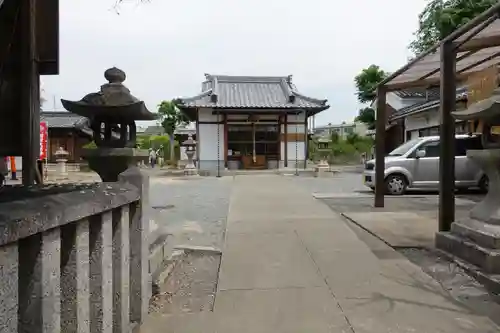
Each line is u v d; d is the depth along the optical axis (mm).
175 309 3027
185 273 3975
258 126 22547
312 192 11164
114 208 2168
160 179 17203
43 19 3645
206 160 21906
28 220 1243
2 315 1144
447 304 3014
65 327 1663
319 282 3518
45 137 14641
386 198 9703
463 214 7152
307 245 4820
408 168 10594
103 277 1969
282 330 2633
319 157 29172
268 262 4137
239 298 3180
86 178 18375
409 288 3348
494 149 3816
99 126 3367
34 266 1366
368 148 29625
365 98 22797
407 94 19078
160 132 42094
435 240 4629
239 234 5461
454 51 4672
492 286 3324
